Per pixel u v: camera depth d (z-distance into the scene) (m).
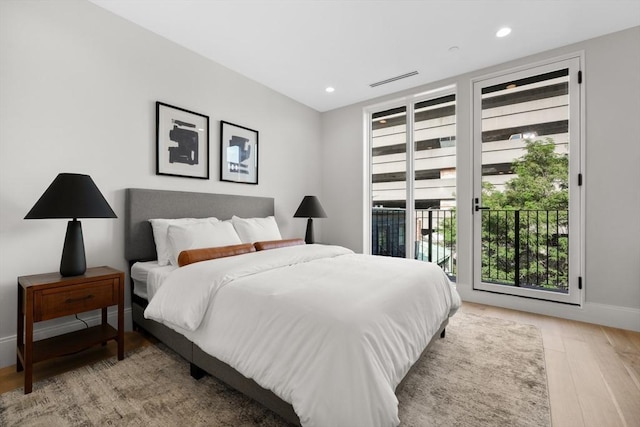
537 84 2.87
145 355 1.90
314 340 1.10
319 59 2.92
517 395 1.49
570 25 2.37
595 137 2.54
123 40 2.29
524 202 2.95
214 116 2.96
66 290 1.66
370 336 1.09
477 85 3.14
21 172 1.83
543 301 2.76
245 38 2.56
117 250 2.28
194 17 2.28
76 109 2.05
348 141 4.17
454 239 3.66
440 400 1.45
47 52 1.92
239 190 3.22
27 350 1.50
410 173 3.70
